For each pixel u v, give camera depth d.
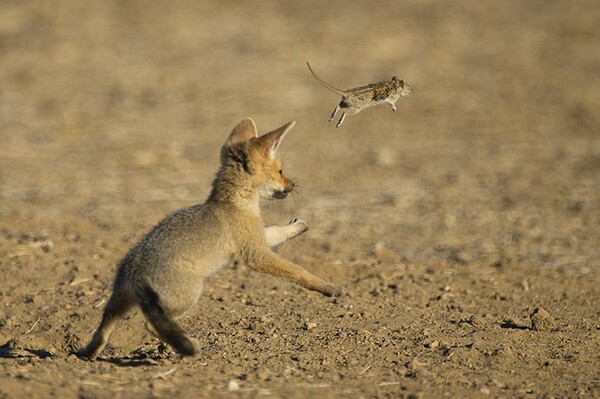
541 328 10.27
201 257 9.40
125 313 9.26
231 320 10.83
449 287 12.26
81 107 22.30
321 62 25.69
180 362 9.17
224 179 9.91
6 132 20.44
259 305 11.40
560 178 18.47
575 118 22.28
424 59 26.25
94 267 12.68
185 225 9.48
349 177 18.50
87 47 26.55
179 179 17.98
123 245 13.80
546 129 21.61
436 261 13.76
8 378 7.96
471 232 15.40
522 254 14.23
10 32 27.34
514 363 9.16
